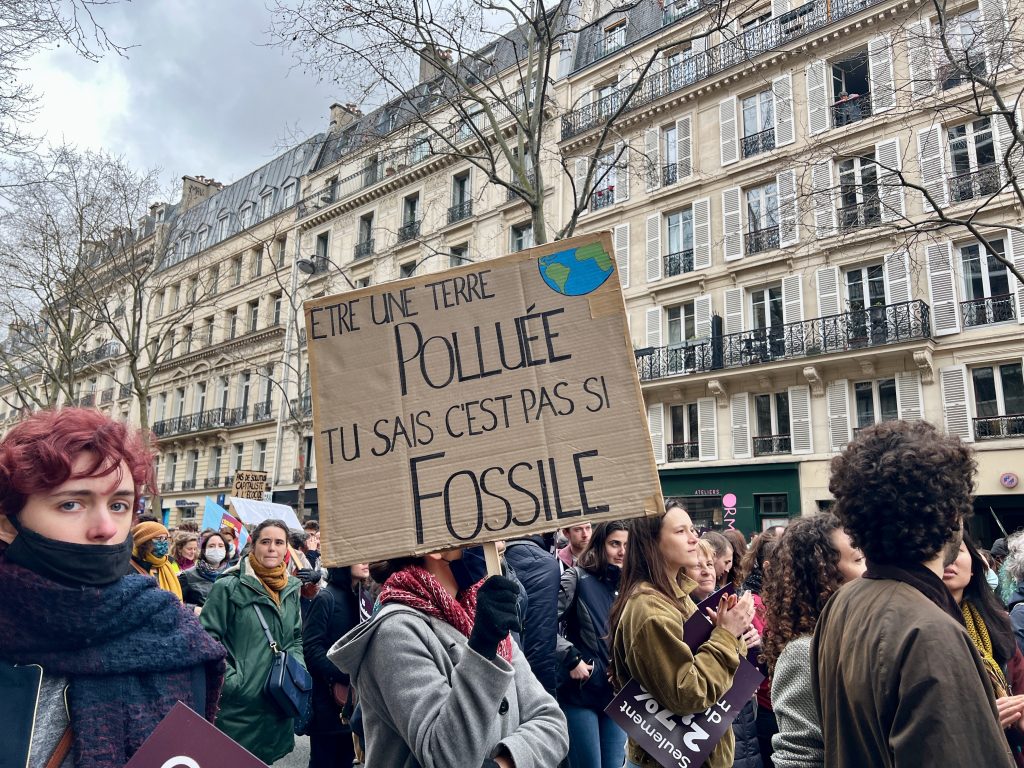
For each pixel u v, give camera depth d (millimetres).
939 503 1707
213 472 32594
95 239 19125
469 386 2178
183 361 34656
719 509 18453
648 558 2773
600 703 3654
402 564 2129
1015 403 14898
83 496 1525
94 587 1516
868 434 1895
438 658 1873
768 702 3281
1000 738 1396
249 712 3697
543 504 2031
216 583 3938
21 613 1428
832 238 16781
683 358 19531
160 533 4719
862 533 1804
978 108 8820
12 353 23453
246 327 32562
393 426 2164
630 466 2039
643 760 2662
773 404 18188
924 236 15789
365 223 29188
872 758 1595
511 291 2256
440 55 9578
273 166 35156
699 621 2600
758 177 18531
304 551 8242
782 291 18141
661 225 20812
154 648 1563
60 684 1466
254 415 30750
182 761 1418
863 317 16609
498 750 1817
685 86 20359
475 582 2146
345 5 8258
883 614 1626
